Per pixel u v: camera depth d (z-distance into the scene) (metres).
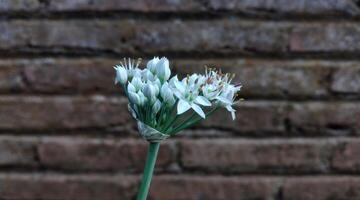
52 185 1.06
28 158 1.05
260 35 1.03
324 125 1.05
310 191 1.07
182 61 1.02
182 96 0.56
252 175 1.07
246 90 1.04
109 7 1.01
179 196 1.06
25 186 1.06
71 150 1.05
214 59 1.03
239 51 1.03
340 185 1.07
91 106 1.04
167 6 1.01
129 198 1.07
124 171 1.06
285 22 1.03
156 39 1.02
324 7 1.02
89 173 1.06
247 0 1.02
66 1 1.01
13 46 1.02
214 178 1.06
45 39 1.02
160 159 1.06
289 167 1.07
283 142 1.06
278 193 1.07
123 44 1.02
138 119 0.55
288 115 1.05
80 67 1.03
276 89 1.04
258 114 1.05
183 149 1.05
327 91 1.04
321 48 1.03
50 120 1.04
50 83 1.03
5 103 1.04
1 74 1.03
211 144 1.05
